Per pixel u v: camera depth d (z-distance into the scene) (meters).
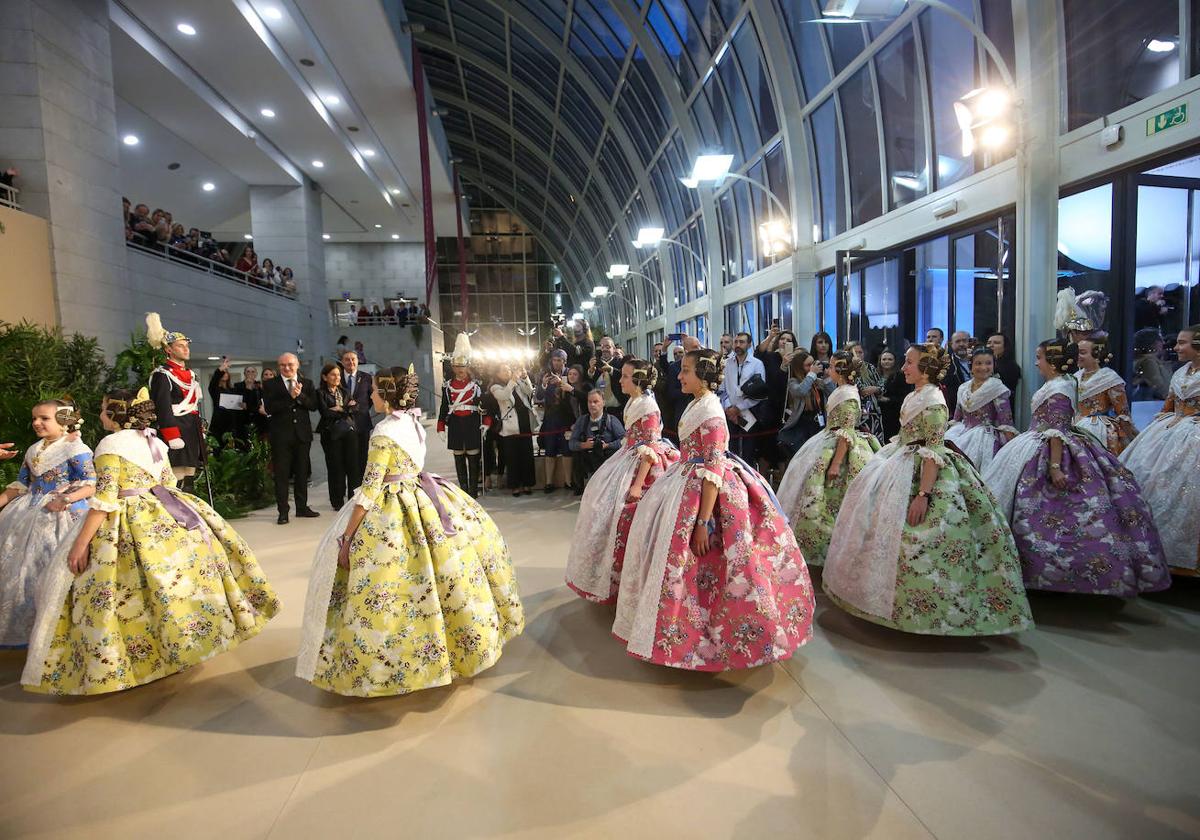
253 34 9.58
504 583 2.76
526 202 30.08
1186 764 1.99
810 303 9.95
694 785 1.93
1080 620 3.17
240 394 7.33
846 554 3.09
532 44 16.12
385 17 10.24
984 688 2.49
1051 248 5.39
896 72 7.73
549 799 1.88
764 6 9.23
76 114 7.71
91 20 8.04
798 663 2.74
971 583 2.81
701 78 12.05
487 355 7.72
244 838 1.75
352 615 2.34
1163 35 4.57
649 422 3.46
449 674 2.38
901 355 7.39
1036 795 1.85
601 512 3.40
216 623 2.67
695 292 16.61
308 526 5.63
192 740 2.25
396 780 1.99
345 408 6.32
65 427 3.14
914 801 1.83
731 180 13.04
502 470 7.41
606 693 2.52
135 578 2.56
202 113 11.52
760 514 2.64
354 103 13.20
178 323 10.66
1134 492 3.26
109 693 2.61
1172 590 3.59
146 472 2.68
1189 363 3.62
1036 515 3.30
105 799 1.93
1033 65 5.29
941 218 6.77
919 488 2.92
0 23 7.03
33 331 5.84
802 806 1.82
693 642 2.47
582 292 31.91
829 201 9.70
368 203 18.86
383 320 20.34
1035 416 3.57
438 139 17.83
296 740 2.24
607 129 17.38
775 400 5.87
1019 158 5.46
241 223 18.61
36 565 2.95
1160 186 4.84
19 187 7.14
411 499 2.50
